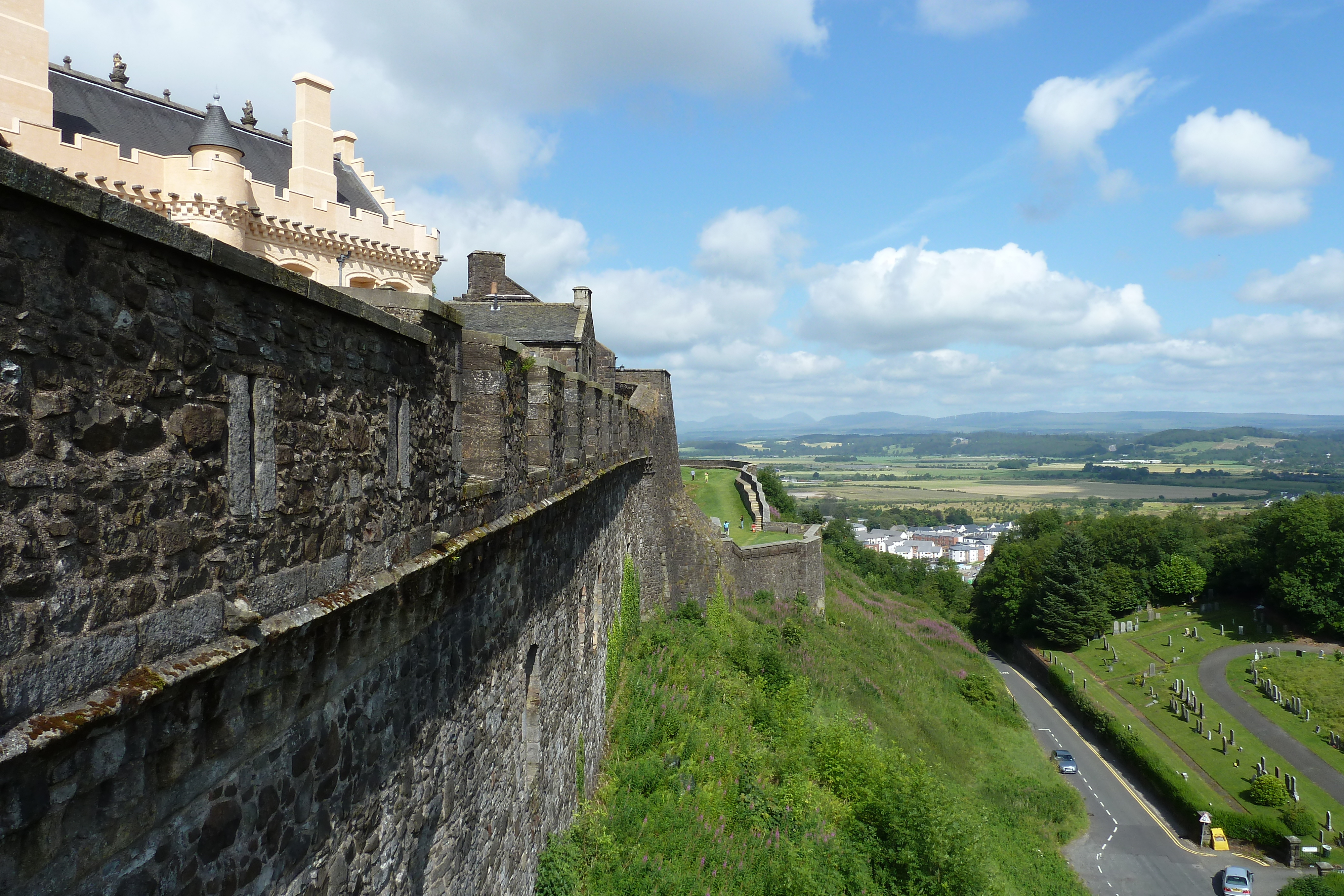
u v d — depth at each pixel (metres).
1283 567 63.91
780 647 33.25
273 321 4.47
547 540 11.88
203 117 19.53
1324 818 36.53
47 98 14.32
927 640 56.53
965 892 18.55
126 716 3.36
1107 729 47.34
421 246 21.58
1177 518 83.12
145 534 3.54
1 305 2.84
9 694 2.84
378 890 6.02
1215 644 61.50
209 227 16.14
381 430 5.92
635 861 13.15
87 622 3.21
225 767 4.15
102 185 14.80
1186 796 38.22
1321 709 47.31
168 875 3.75
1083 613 64.81
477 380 8.98
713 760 18.31
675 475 37.91
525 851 10.53
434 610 7.05
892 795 20.31
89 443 3.25
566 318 29.52
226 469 4.10
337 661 5.29
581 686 14.66
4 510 2.84
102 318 3.30
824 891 15.61
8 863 2.87
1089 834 35.88
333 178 20.23
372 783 5.90
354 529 5.47
